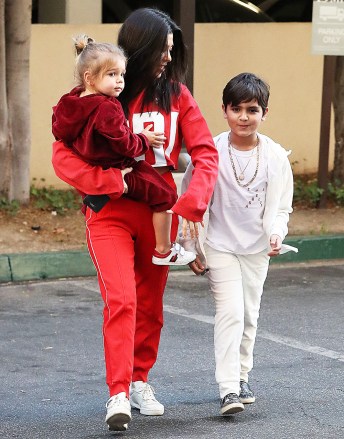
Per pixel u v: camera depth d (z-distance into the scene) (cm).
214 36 2212
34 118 2058
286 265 1778
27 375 1122
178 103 916
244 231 952
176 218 934
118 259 889
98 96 855
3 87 1823
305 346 1245
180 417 961
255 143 952
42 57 2052
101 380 1104
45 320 1376
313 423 945
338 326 1354
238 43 2236
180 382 1088
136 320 950
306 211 1991
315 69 2309
